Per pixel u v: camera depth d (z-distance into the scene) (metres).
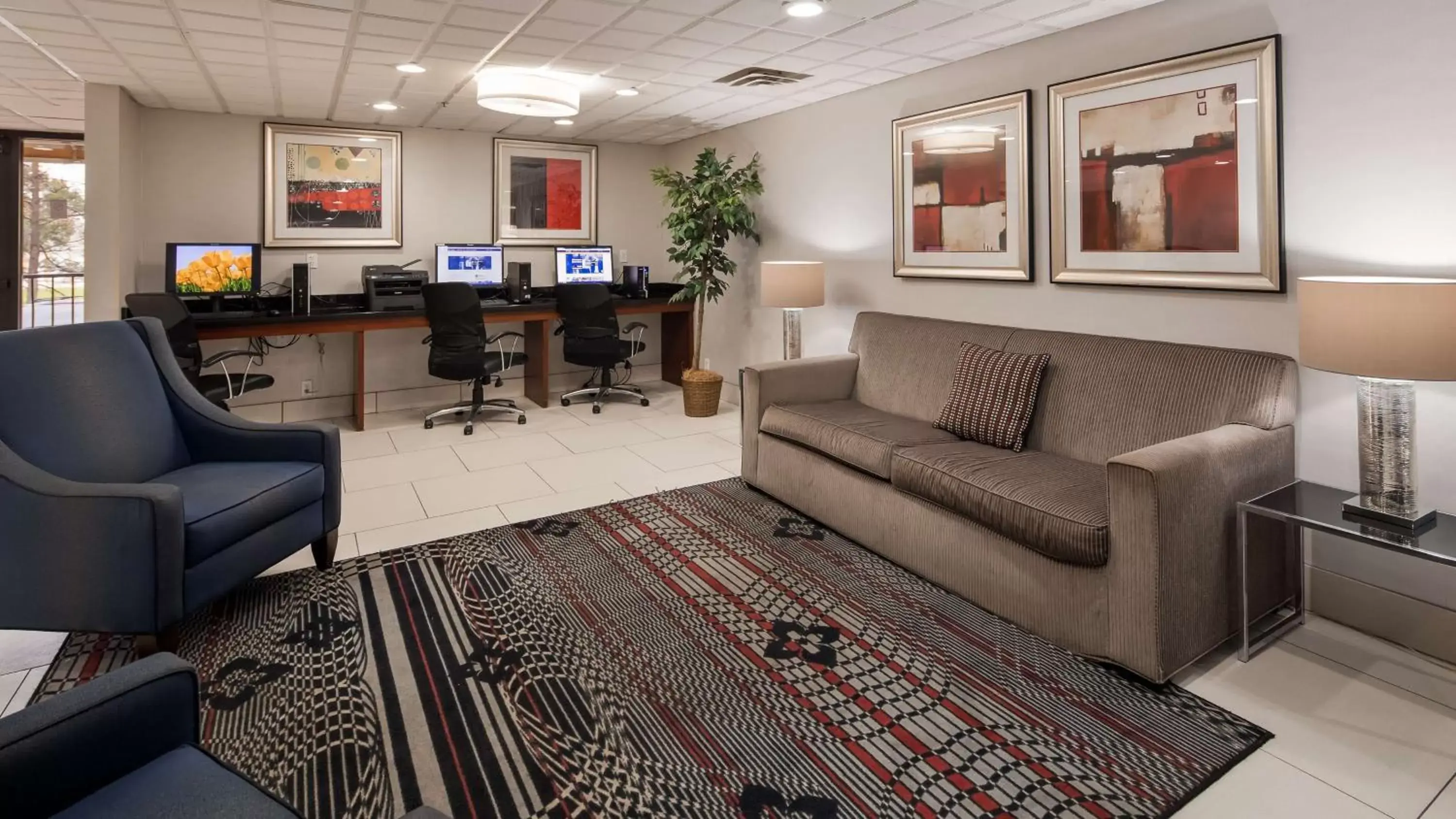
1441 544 1.93
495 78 4.00
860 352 4.08
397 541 3.18
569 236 6.39
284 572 2.87
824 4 3.00
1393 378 1.97
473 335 5.12
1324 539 2.54
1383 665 2.25
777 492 3.66
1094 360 2.99
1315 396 2.57
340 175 5.46
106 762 1.04
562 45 3.54
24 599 2.08
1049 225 3.44
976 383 3.17
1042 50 3.42
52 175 6.18
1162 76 2.93
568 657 2.28
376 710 1.99
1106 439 2.86
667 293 6.59
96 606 2.07
